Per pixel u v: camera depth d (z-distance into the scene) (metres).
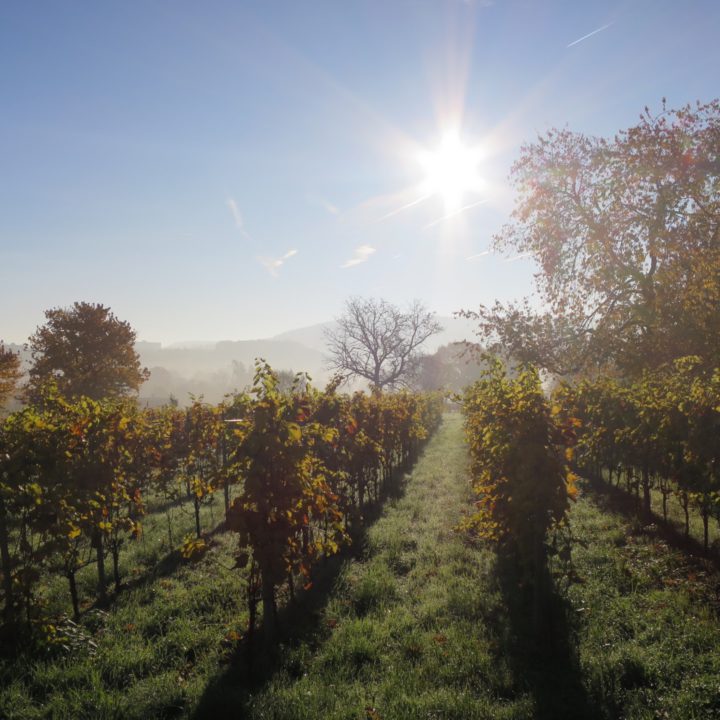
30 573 6.14
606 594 7.00
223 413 13.88
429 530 10.60
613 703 4.71
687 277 14.45
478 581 7.80
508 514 6.64
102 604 7.54
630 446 11.30
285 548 6.02
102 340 35.00
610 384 13.91
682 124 14.98
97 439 7.44
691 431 7.86
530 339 15.72
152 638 6.34
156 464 10.83
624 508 11.77
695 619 6.06
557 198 16.59
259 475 6.02
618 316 16.06
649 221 15.22
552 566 8.08
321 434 6.98
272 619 6.11
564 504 6.38
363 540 9.82
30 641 6.04
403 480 16.62
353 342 55.72
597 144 16.12
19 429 6.45
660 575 7.64
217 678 5.36
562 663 5.48
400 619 6.62
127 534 10.87
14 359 31.27
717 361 12.77
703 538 9.38
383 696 4.95
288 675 5.43
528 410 6.53
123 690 5.18
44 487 6.35
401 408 18.20
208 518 12.10
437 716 4.59
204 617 6.87
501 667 5.41
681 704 4.53
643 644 5.64
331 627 6.50
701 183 14.66
